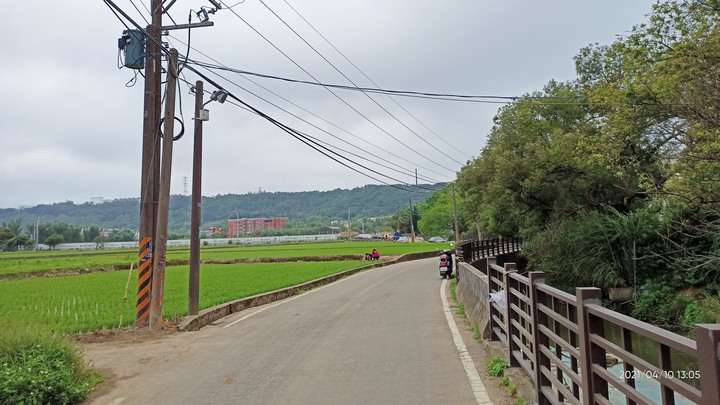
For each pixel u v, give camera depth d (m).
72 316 13.91
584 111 26.95
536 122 27.03
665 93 13.95
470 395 5.97
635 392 2.97
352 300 16.22
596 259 20.98
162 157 11.80
